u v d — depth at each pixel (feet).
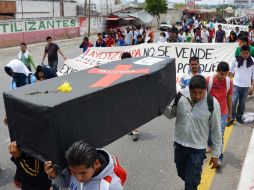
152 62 13.06
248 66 24.17
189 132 13.20
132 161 19.49
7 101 9.17
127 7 206.49
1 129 24.39
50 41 41.57
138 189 16.57
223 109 17.79
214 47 32.53
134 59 13.84
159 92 11.98
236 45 32.07
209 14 287.48
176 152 13.91
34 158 9.76
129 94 10.39
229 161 19.34
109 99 9.61
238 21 183.52
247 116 26.14
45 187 10.85
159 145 21.72
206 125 13.12
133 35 69.26
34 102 8.30
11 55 71.61
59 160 8.27
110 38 60.34
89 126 8.96
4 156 20.11
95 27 133.49
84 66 31.94
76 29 118.62
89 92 9.02
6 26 85.66
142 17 169.07
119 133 10.09
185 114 13.15
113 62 13.46
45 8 128.26
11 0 111.96
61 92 9.15
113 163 8.30
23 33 91.71
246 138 22.74
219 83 17.57
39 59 64.44
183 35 65.16
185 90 13.34
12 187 16.78
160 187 16.74
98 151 8.67
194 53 33.04
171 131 24.18
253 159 14.02
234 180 17.28
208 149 19.39
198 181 13.64
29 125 8.66
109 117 9.67
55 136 8.09
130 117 10.56
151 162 19.35
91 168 7.79
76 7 152.25
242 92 24.76
